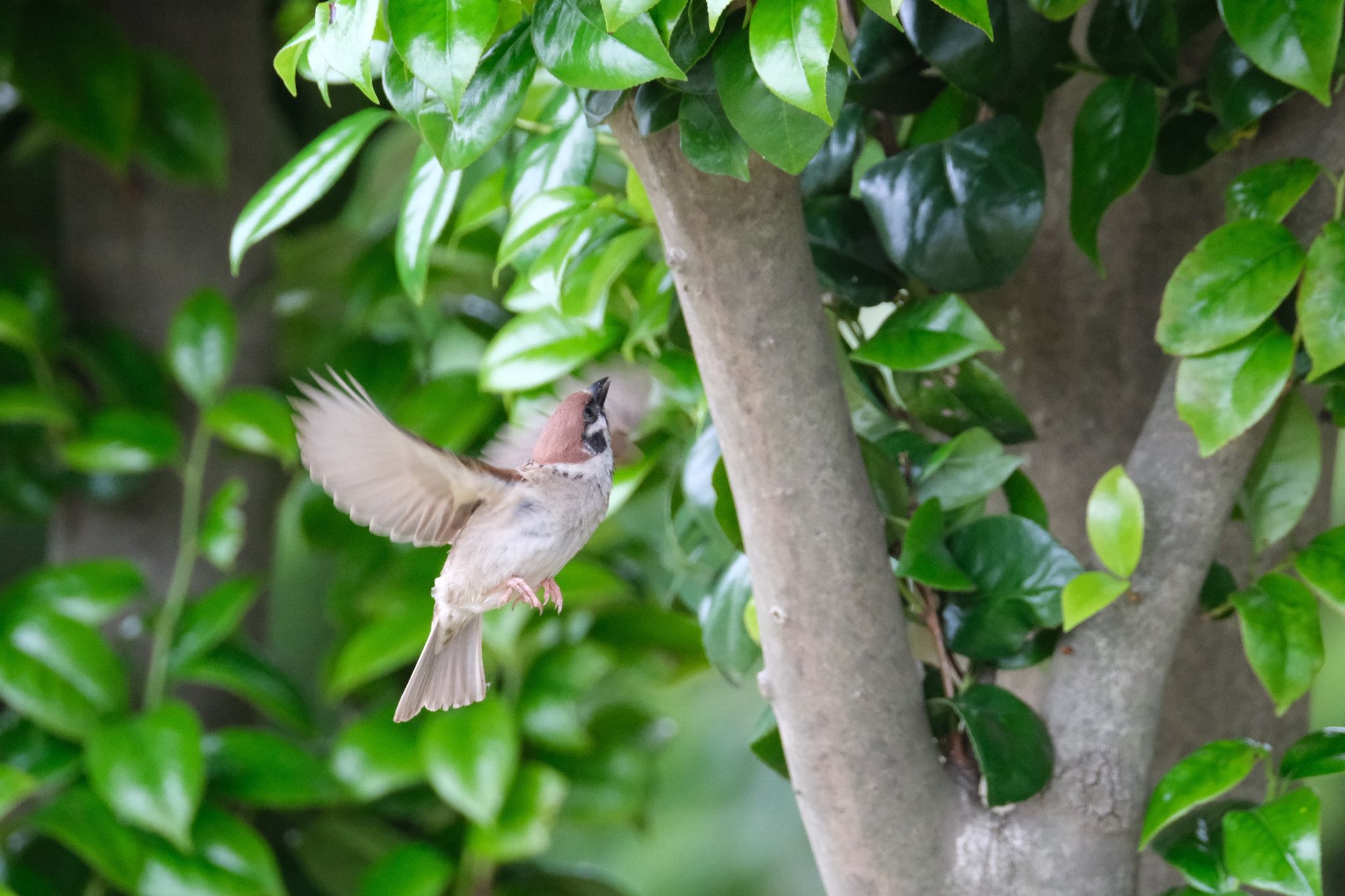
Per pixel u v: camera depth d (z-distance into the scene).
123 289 8.12
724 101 3.49
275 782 6.99
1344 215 3.97
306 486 7.83
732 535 4.39
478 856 7.20
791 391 3.71
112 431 7.48
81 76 7.54
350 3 3.24
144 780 6.50
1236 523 5.03
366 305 7.63
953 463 4.41
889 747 3.93
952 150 4.35
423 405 7.22
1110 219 5.01
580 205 4.51
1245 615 4.19
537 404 5.68
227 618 7.21
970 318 4.30
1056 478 5.06
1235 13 3.70
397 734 7.12
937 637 4.35
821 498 3.77
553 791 7.00
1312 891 3.74
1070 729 4.07
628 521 8.01
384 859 7.04
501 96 3.66
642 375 5.40
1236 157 4.74
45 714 6.79
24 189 8.72
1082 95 5.03
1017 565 4.29
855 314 4.81
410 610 7.28
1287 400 4.35
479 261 7.22
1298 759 4.17
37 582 7.21
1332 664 10.70
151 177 8.13
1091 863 4.02
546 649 7.37
